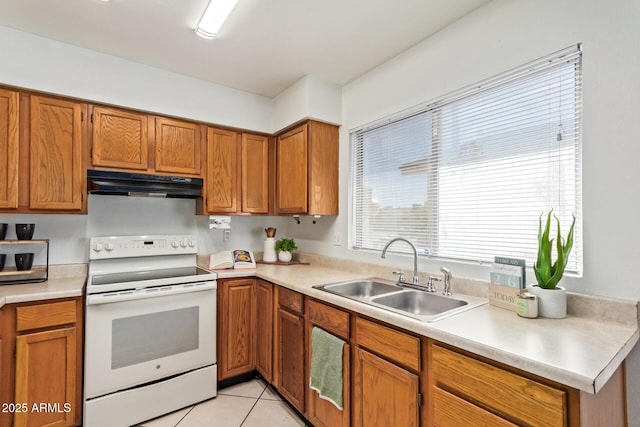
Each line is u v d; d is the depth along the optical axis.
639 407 1.22
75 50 2.16
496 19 1.70
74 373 1.89
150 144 2.45
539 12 1.54
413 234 2.19
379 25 1.93
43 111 2.08
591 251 1.37
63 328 1.87
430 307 1.85
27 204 2.02
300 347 2.06
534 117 1.59
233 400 2.30
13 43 1.97
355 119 2.63
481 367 1.13
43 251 2.30
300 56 2.30
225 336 2.45
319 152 2.68
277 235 3.42
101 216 2.52
